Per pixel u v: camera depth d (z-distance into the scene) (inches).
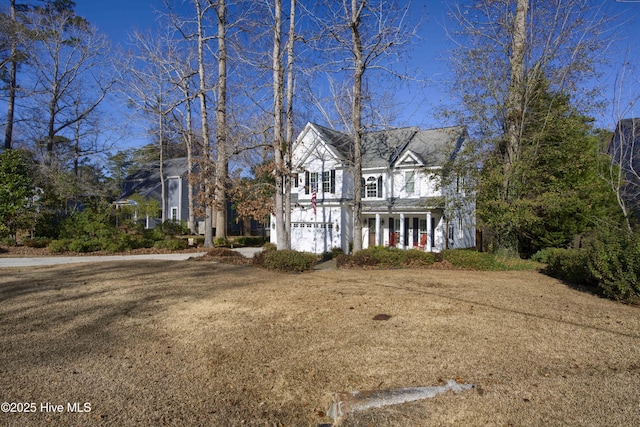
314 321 257.0
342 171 908.0
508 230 605.3
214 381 173.3
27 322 258.7
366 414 136.3
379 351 201.9
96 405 150.3
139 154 1857.8
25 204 821.9
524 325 245.1
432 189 834.8
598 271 336.8
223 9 808.9
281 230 613.0
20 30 1072.8
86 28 1241.4
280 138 613.6
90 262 606.2
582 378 165.2
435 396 148.9
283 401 156.6
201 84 906.7
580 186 582.6
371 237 948.6
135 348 212.2
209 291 358.9
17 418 139.1
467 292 351.6
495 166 608.1
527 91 589.9
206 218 992.9
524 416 133.4
